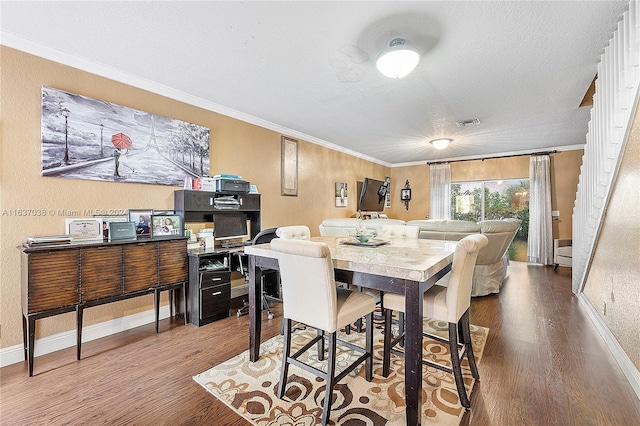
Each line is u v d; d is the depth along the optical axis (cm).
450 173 725
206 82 299
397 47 215
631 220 209
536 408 167
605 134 247
